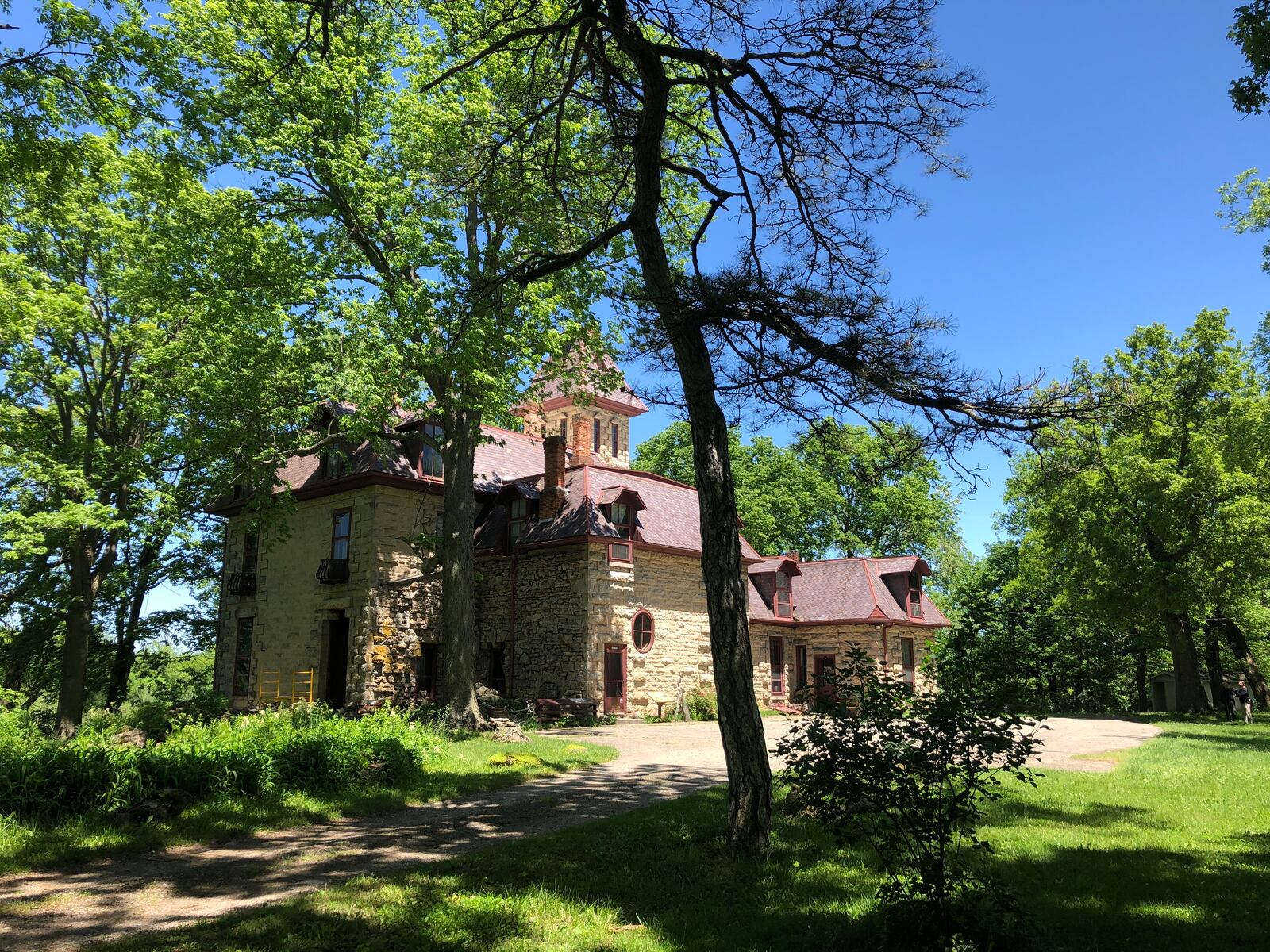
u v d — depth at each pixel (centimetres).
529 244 1644
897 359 746
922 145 930
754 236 1028
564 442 2681
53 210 1983
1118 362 3117
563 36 941
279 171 1925
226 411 1970
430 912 609
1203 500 2833
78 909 652
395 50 1984
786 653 3350
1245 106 965
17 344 2103
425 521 2692
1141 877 672
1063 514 3059
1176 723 2523
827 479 4262
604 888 676
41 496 2434
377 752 1203
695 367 829
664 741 1870
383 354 1709
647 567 2677
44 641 2795
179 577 3094
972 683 544
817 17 857
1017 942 503
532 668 2577
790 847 787
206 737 1197
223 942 553
